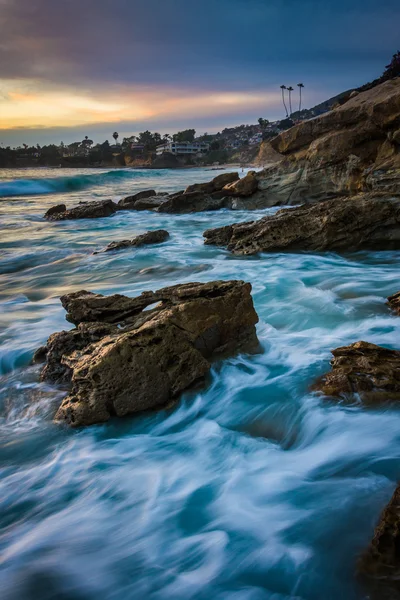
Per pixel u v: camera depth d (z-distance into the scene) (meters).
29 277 14.30
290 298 10.65
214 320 7.07
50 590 3.69
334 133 21.81
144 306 7.84
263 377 6.85
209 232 17.39
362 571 3.58
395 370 6.00
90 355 6.34
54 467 5.22
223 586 3.67
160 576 3.79
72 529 4.34
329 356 7.35
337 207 14.94
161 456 5.35
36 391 6.76
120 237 21.34
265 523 4.23
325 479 4.75
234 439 5.63
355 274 12.56
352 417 5.64
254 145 171.50
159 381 6.18
